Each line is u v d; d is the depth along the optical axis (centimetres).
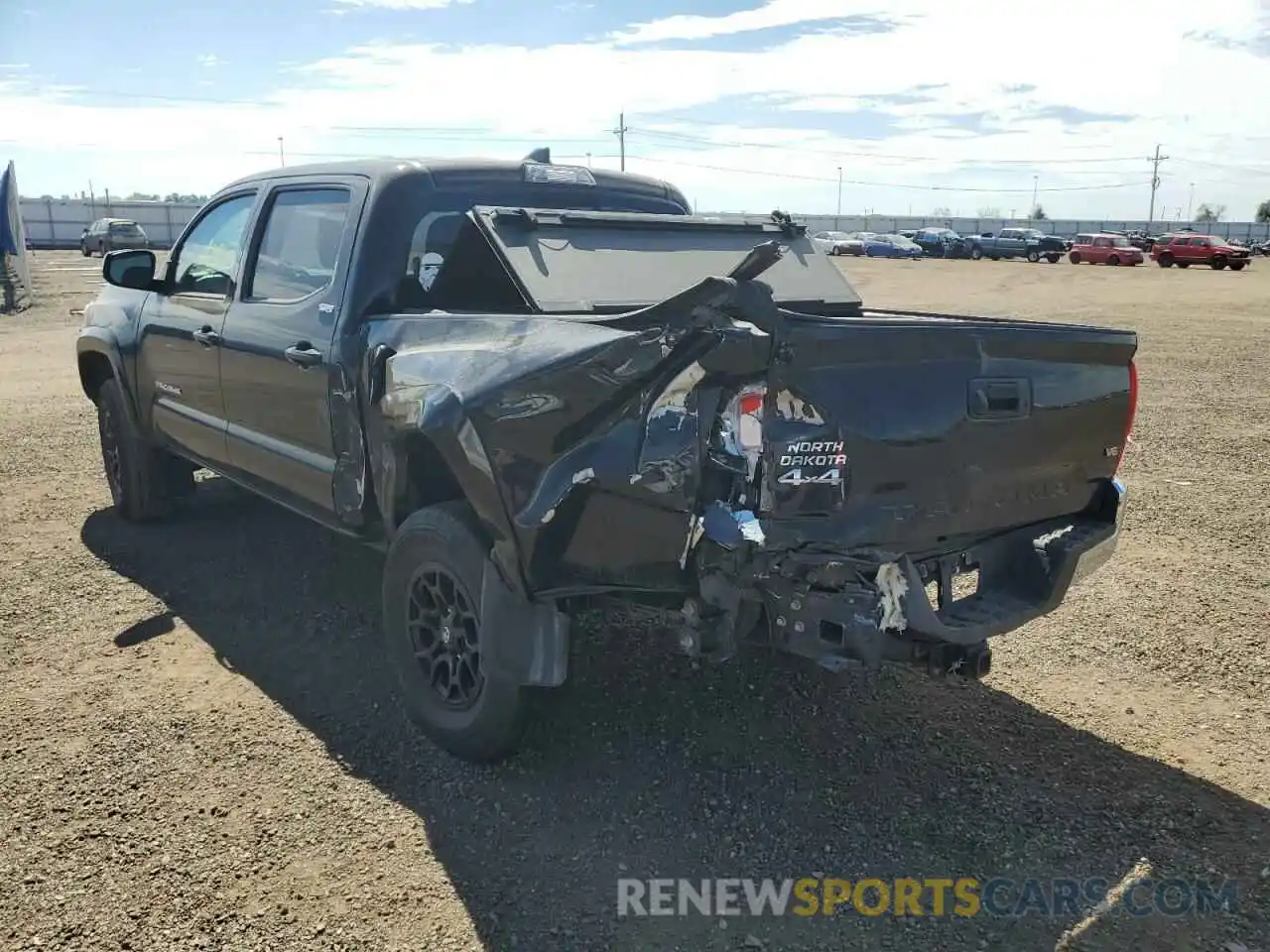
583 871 306
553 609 328
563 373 304
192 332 518
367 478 402
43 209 6750
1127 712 408
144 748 372
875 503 309
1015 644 472
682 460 291
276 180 486
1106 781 358
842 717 401
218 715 397
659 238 435
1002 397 333
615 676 431
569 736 383
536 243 392
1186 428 958
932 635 298
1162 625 491
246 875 302
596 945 275
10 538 608
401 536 369
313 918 284
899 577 289
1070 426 361
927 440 316
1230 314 2175
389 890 296
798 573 293
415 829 325
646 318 297
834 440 296
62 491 718
